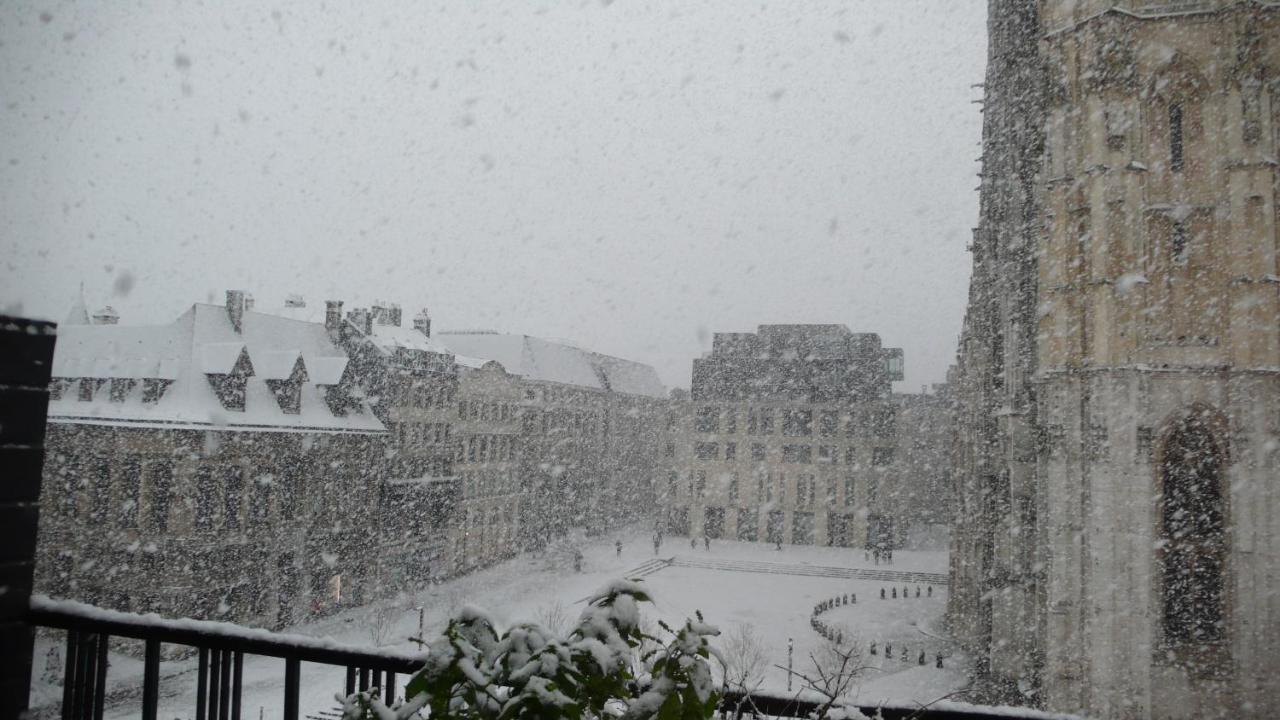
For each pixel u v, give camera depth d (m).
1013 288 27.97
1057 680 20.80
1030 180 27.28
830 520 66.75
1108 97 20.89
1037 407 23.69
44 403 4.32
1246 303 19.69
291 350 37.31
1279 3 19.75
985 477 31.00
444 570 48.16
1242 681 19.00
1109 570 20.14
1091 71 21.09
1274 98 19.81
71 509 30.67
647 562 57.75
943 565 58.84
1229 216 20.05
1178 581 20.06
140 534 29.98
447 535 48.09
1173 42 20.48
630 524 82.94
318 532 36.84
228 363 33.72
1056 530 21.23
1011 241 28.47
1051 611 21.11
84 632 4.24
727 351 71.88
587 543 67.38
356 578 39.62
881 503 65.81
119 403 32.25
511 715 2.52
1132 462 20.11
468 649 2.73
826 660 29.17
